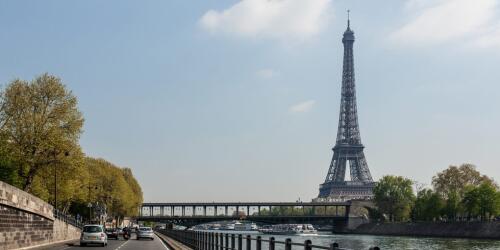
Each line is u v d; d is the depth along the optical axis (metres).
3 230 54.59
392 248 115.44
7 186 55.06
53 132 94.62
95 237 69.38
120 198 176.38
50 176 99.50
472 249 115.12
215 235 39.56
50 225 78.44
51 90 96.94
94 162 177.62
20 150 94.31
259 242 26.33
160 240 99.75
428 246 126.69
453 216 198.00
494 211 174.38
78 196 127.75
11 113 95.25
